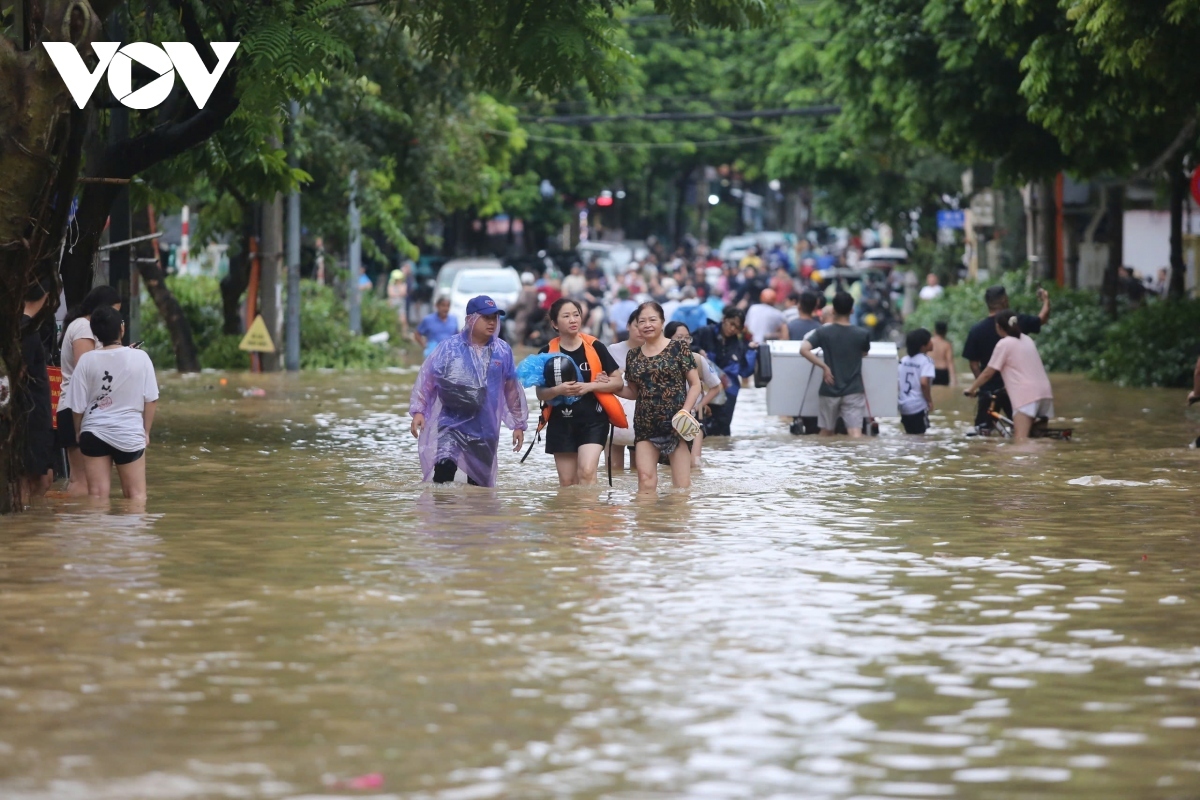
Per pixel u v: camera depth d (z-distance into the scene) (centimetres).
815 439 5125
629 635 2150
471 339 3731
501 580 2539
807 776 1559
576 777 1552
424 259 17188
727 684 1897
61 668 1959
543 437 5062
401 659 2012
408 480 3912
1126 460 4422
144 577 2556
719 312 7612
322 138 8688
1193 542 2959
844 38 9362
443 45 5153
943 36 7888
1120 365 7894
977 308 10450
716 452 4706
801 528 3123
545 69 4853
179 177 5522
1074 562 2738
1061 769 1586
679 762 1599
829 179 15100
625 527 3127
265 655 2028
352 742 1662
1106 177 9331
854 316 12988
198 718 1747
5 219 3262
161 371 8788
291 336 8831
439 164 9431
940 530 3106
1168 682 1919
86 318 3541
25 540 2933
